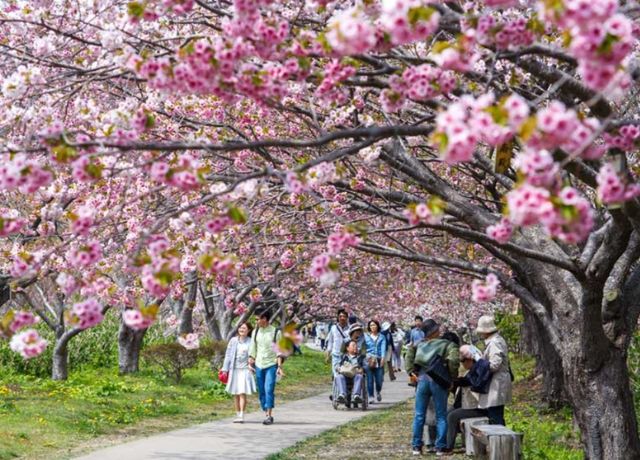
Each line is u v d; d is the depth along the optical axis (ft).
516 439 38.19
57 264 41.96
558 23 13.96
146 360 90.79
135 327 18.51
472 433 42.37
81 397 67.72
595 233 32.27
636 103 32.73
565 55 19.98
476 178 45.06
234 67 20.03
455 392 51.19
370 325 81.82
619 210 26.86
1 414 55.72
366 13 18.44
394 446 51.29
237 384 61.16
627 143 18.62
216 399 77.00
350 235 19.39
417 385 49.08
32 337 18.57
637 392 50.96
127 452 46.57
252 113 37.52
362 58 21.58
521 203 14.07
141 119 20.83
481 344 145.89
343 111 32.40
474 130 14.07
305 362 133.28
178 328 96.43
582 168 22.31
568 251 40.45
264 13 25.12
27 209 49.29
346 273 71.10
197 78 19.81
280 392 90.53
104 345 100.07
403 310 119.55
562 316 35.06
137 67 19.89
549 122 13.30
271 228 44.57
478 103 14.44
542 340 67.26
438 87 19.83
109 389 72.84
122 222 39.96
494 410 45.11
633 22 21.09
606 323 34.40
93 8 32.04
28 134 26.27
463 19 19.57
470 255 50.31
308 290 86.43
